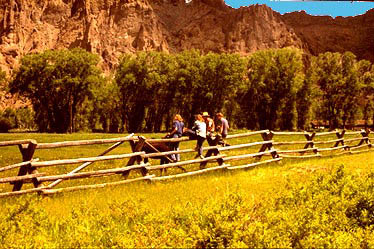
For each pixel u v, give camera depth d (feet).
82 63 344.28
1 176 55.21
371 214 22.15
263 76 353.31
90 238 18.84
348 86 347.15
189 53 370.73
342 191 24.84
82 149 111.96
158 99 384.06
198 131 48.16
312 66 358.23
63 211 27.58
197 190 33.99
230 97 374.22
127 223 23.29
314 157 66.13
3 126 405.59
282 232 17.22
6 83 375.86
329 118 359.46
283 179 36.76
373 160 53.62
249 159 59.36
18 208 23.17
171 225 18.61
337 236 18.13
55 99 353.10
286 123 356.79
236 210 18.01
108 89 376.07
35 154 91.56
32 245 17.54
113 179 43.09
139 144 42.65
